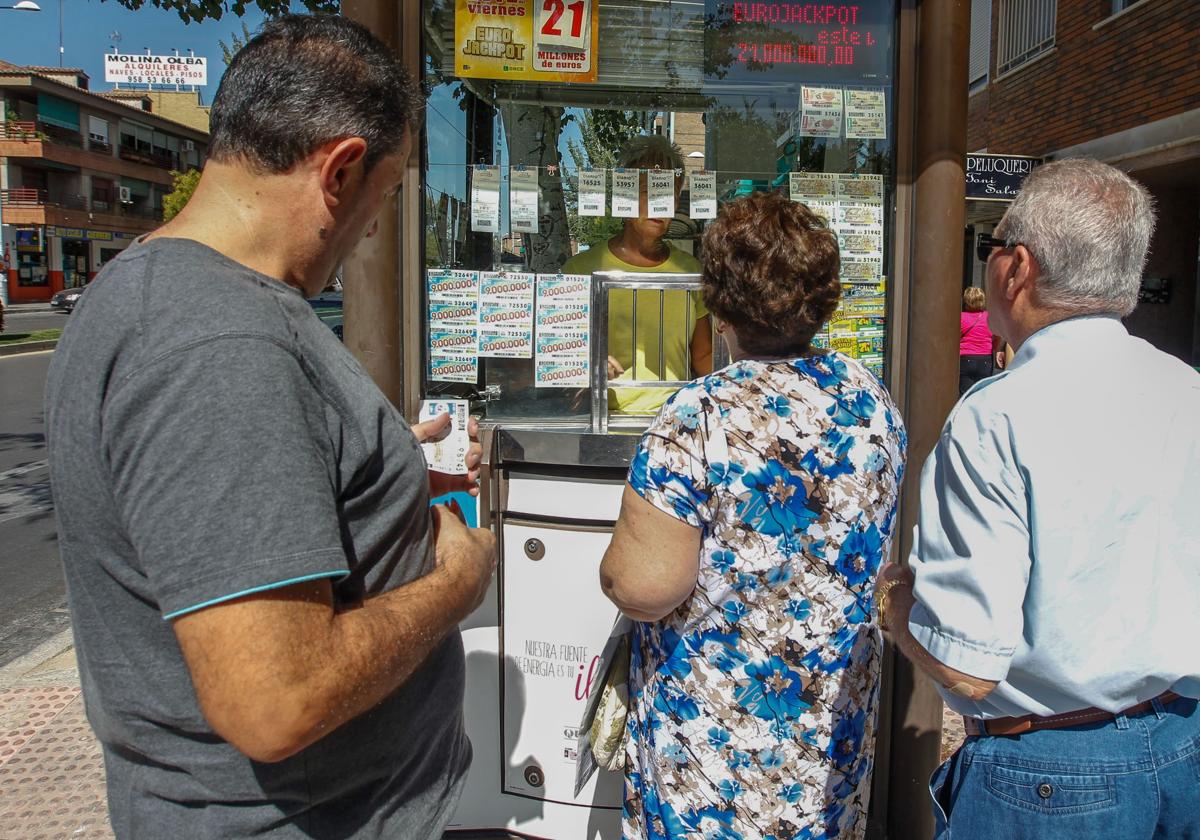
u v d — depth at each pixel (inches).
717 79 96.7
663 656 61.7
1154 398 50.1
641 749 65.0
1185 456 49.6
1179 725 50.5
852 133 94.7
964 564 48.8
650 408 96.5
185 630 33.6
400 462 43.8
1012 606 47.9
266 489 34.0
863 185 93.4
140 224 1739.7
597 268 100.3
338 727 40.1
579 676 85.8
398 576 44.5
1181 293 365.1
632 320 98.1
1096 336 51.7
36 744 120.3
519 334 92.5
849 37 94.5
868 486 58.9
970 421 51.0
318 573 34.7
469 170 94.2
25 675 144.3
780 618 58.1
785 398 57.9
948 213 87.6
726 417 56.8
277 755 34.3
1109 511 47.7
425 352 91.4
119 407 34.5
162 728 39.4
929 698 90.1
